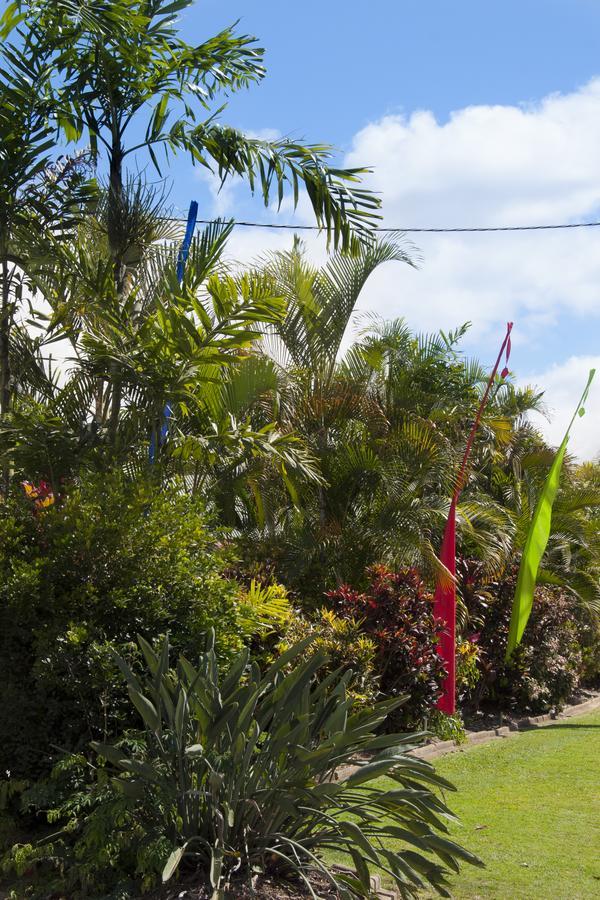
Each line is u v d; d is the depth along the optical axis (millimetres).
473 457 15562
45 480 7074
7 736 5395
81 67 8148
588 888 5250
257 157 8523
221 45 8516
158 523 5926
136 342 7156
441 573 10797
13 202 8070
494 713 12977
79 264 7621
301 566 11047
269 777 4707
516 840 6277
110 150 8312
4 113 8008
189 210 8008
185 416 8547
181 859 4574
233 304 7090
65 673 5348
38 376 8359
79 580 5738
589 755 9734
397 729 9664
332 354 12820
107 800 4707
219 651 5883
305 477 9047
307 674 4996
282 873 4691
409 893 4746
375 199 8805
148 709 4656
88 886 4484
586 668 16984
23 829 5402
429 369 16406
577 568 17125
